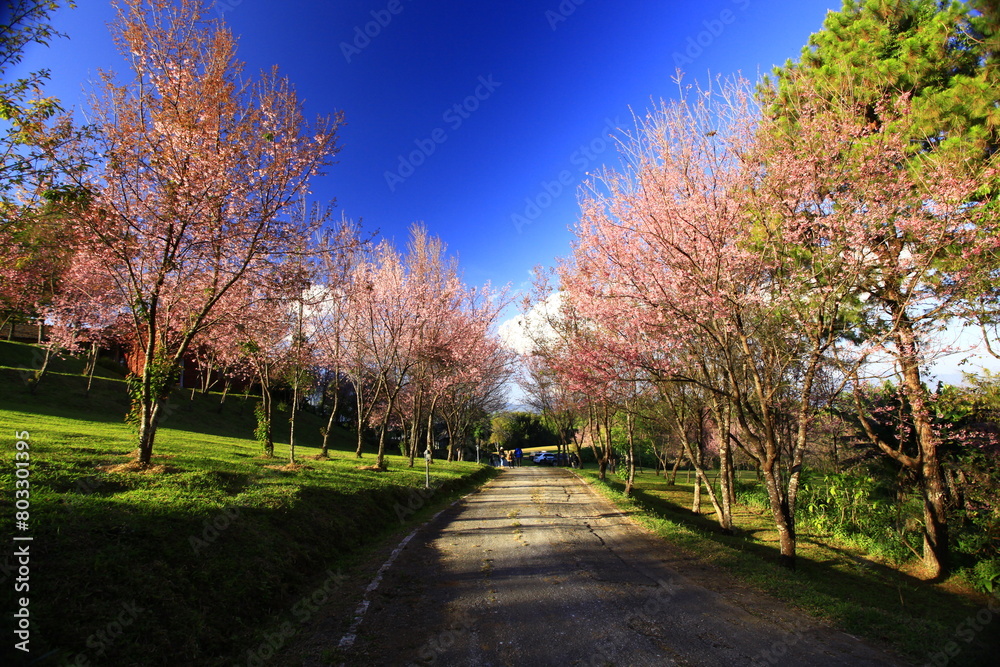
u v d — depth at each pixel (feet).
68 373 95.45
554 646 15.42
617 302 37.06
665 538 32.37
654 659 14.35
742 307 32.17
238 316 40.40
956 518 37.70
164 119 31.12
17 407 64.39
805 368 36.40
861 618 17.43
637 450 141.59
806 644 15.38
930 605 28.76
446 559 27.53
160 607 15.40
